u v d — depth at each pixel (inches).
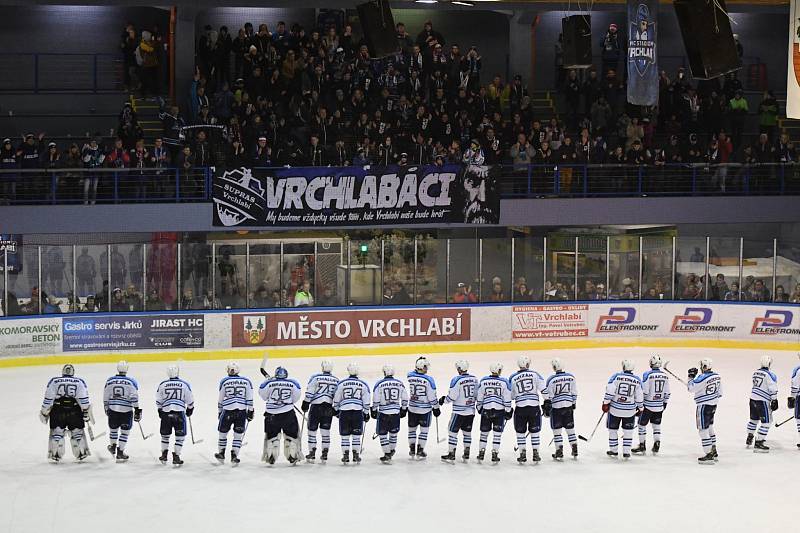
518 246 1109.1
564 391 716.0
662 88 1234.0
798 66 932.6
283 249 1061.8
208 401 870.4
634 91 880.9
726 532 593.6
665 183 1178.6
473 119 1186.0
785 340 1115.9
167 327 1039.0
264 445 700.7
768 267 1132.5
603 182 1159.6
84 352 1021.2
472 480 679.1
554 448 754.8
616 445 729.6
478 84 1210.6
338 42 1223.5
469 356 1069.1
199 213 1070.4
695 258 1133.1
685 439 783.1
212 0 1202.6
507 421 833.5
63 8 1305.4
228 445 751.1
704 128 1227.9
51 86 1298.0
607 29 1424.7
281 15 1374.3
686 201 1149.1
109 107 1280.8
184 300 1043.9
